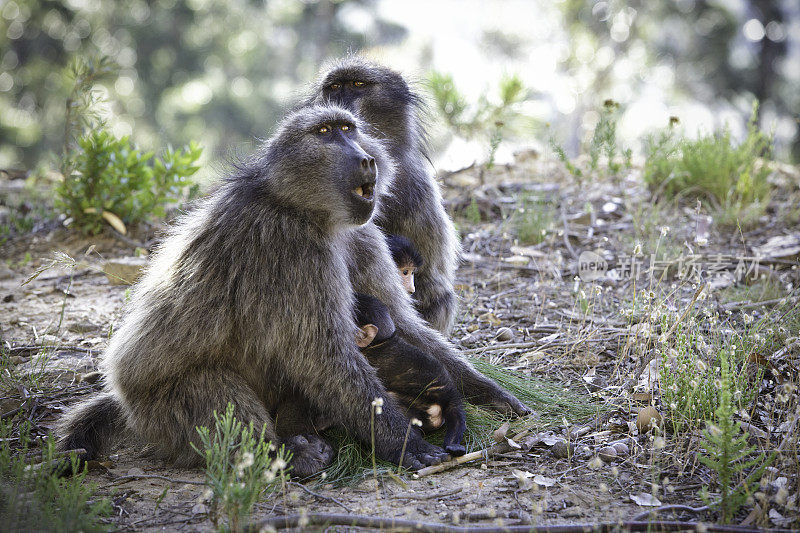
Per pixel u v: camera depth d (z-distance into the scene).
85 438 7.94
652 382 8.76
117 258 14.59
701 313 10.38
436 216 10.23
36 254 15.08
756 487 6.60
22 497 6.58
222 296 7.50
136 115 58.69
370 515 6.57
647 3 47.62
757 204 14.89
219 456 6.97
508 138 20.06
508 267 13.59
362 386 7.44
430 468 7.32
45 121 53.06
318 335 7.41
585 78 44.31
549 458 7.66
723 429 6.39
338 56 11.30
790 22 59.31
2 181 20.39
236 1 66.75
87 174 15.14
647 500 6.75
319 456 7.49
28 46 53.81
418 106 10.78
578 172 16.34
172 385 7.53
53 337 11.03
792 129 46.62
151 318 7.59
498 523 6.10
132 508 6.82
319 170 7.50
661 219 14.78
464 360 8.73
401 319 8.66
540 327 10.80
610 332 10.30
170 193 15.97
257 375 7.78
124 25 58.22
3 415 8.63
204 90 66.62
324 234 7.73
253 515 6.58
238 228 7.61
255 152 8.31
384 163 8.30
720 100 57.72
